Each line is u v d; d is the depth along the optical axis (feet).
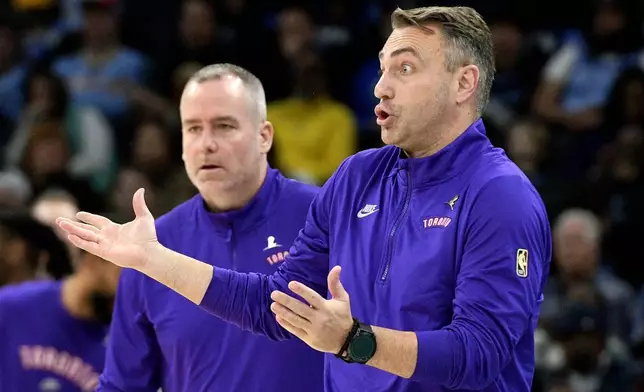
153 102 84.84
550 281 67.15
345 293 25.81
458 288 27.55
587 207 74.18
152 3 91.61
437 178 29.25
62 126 79.92
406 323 28.35
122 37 90.33
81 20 91.86
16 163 80.84
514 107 84.69
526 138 77.61
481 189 28.25
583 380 60.23
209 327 36.27
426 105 29.01
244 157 36.94
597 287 65.77
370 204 30.37
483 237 27.63
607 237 73.56
